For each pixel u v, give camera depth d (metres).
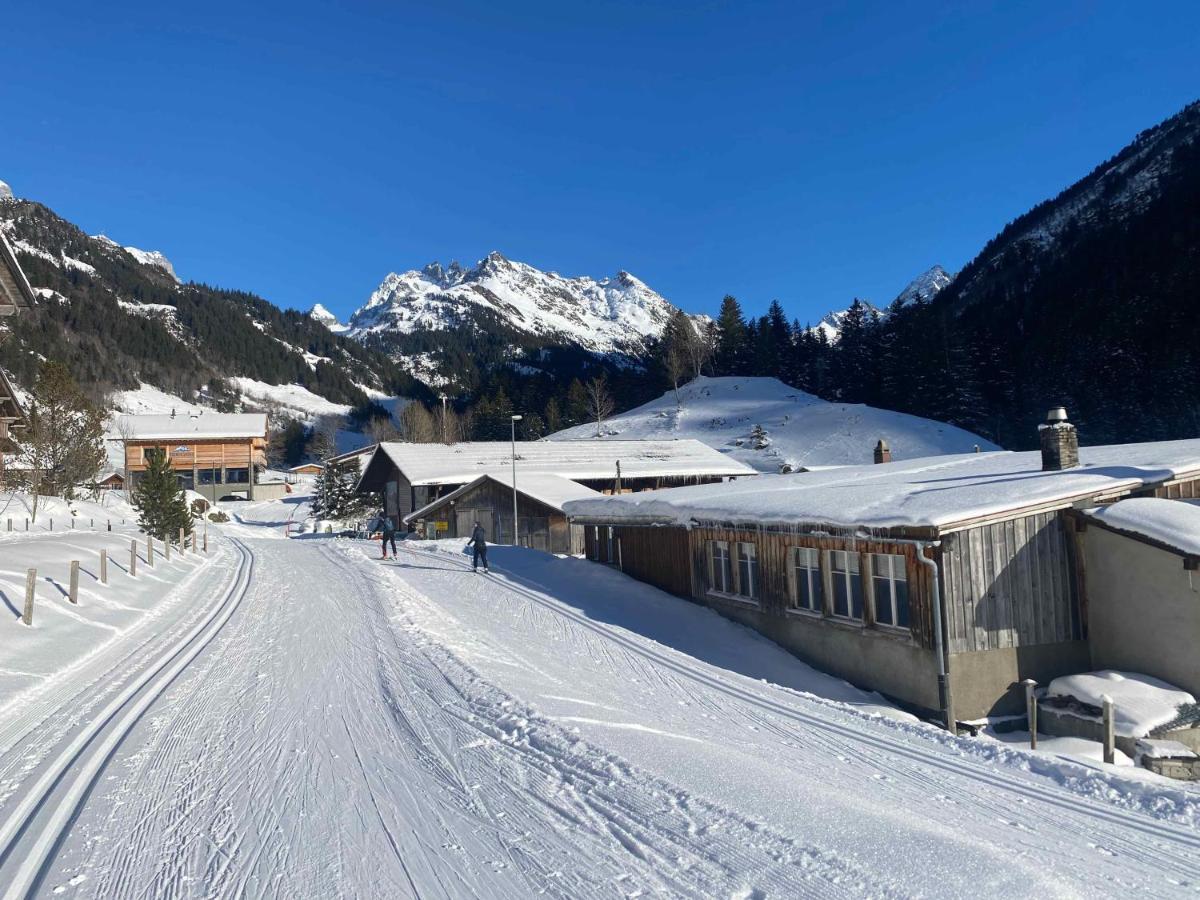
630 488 46.44
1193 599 11.88
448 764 7.11
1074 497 13.23
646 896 4.71
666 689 10.90
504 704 8.96
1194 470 13.82
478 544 24.20
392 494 51.53
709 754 7.55
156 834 5.67
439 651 12.16
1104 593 13.16
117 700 9.41
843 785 7.21
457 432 94.69
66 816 6.00
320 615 15.82
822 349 114.19
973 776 7.59
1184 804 6.84
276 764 7.15
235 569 25.44
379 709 8.95
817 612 15.34
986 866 5.18
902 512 13.16
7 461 41.28
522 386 126.00
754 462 67.94
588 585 21.38
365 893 4.76
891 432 70.50
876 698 13.44
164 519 29.86
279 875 5.01
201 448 84.75
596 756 7.23
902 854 5.32
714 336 123.06
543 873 5.02
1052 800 6.98
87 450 44.16
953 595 12.66
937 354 81.88
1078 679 12.30
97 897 4.76
